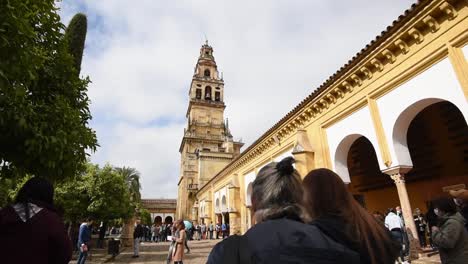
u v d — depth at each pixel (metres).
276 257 1.12
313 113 11.92
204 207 36.44
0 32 3.35
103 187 19.86
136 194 35.41
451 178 11.55
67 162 5.22
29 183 2.93
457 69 6.43
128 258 14.78
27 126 4.41
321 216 1.48
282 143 14.64
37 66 4.28
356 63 9.30
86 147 5.74
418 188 13.11
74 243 20.30
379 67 8.66
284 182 1.54
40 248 2.58
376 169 13.95
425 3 6.91
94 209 18.89
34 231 2.60
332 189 1.59
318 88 11.10
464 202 4.41
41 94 5.62
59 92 6.00
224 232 26.36
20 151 4.81
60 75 5.96
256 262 1.14
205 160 46.41
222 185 27.80
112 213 20.70
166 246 23.31
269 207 1.46
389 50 8.20
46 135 4.70
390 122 8.27
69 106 5.47
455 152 11.23
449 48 6.61
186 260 13.65
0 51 3.50
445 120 11.27
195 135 53.88
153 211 69.00
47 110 5.01
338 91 10.36
